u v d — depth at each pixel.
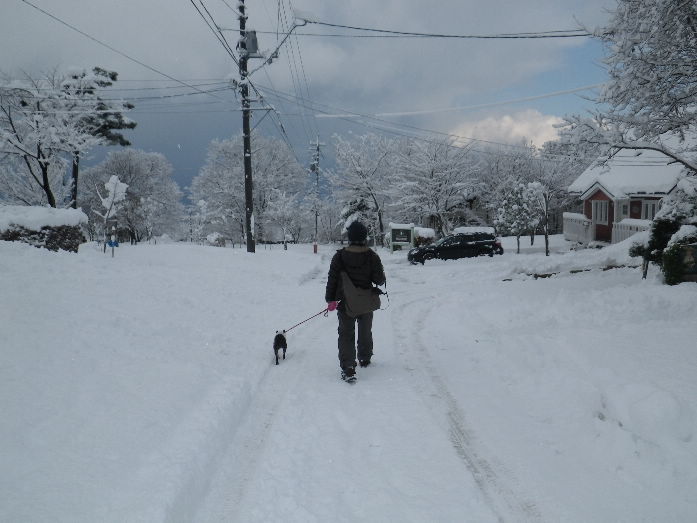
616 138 7.29
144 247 19.20
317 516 2.93
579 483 3.16
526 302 9.25
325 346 7.04
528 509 2.94
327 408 4.62
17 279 6.84
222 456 3.75
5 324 4.95
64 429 3.46
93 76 26.47
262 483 3.33
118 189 15.34
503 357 5.71
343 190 44.59
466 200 42.44
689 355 4.72
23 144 23.42
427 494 3.14
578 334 5.82
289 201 47.81
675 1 6.37
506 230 35.53
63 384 4.10
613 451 3.41
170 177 62.12
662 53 6.80
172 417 4.03
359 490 3.21
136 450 3.41
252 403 4.84
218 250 19.62
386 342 7.07
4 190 27.25
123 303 7.22
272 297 11.50
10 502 2.60
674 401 3.52
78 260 9.47
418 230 30.89
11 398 3.65
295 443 3.93
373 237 45.03
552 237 36.22
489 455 3.62
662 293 8.12
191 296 9.23
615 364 4.65
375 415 4.42
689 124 7.45
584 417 3.97
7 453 3.03
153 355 5.41
